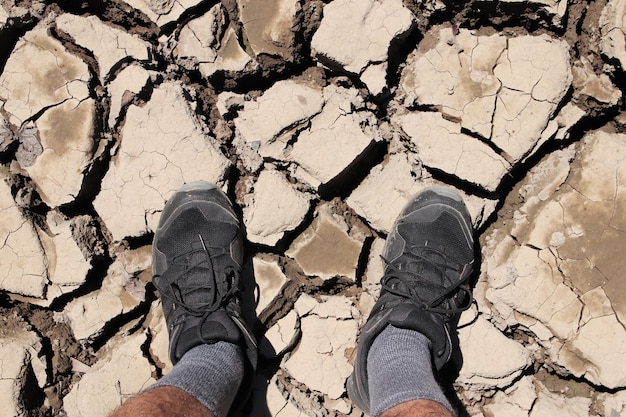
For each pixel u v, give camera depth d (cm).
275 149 79
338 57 77
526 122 76
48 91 78
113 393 78
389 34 76
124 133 79
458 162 77
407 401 60
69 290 78
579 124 79
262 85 81
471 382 77
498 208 80
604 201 76
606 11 76
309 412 78
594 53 78
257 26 79
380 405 62
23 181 79
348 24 77
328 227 80
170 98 79
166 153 78
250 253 80
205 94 81
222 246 77
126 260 80
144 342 79
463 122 77
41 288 78
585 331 75
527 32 78
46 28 79
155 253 78
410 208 77
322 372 79
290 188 79
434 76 78
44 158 78
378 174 80
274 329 79
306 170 78
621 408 75
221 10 79
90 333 79
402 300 75
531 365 78
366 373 71
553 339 76
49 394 80
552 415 76
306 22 79
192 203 77
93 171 78
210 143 79
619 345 75
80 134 77
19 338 79
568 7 77
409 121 79
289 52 80
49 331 80
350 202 80
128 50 79
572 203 77
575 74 77
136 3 79
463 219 77
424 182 79
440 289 76
